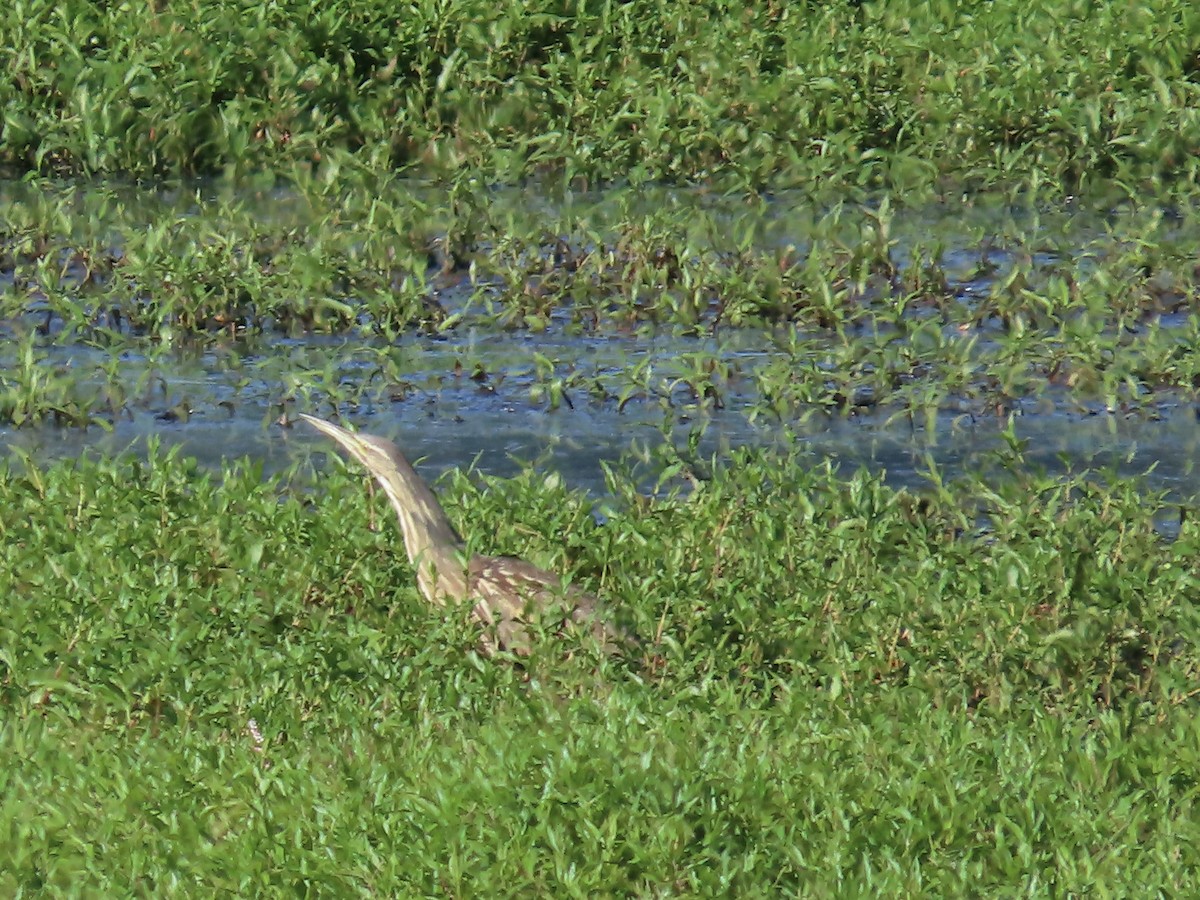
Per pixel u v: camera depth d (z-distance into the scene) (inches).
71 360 1642.5
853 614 1062.4
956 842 824.9
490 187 2186.3
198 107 2219.5
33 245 1873.8
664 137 2229.3
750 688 983.6
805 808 829.2
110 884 773.9
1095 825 836.6
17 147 2194.9
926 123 2282.2
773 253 1877.5
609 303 1796.3
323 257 1793.8
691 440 1318.9
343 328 1734.7
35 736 882.8
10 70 2256.4
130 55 2260.1
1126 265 1845.5
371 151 2186.3
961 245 1990.7
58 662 951.0
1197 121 2250.2
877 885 786.2
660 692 950.4
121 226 1847.9
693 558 1133.1
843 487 1320.1
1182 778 896.9
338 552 1107.3
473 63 2315.5
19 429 1486.2
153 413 1530.5
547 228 1929.1
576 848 791.7
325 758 872.9
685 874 783.7
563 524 1179.3
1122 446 1494.8
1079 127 2231.8
